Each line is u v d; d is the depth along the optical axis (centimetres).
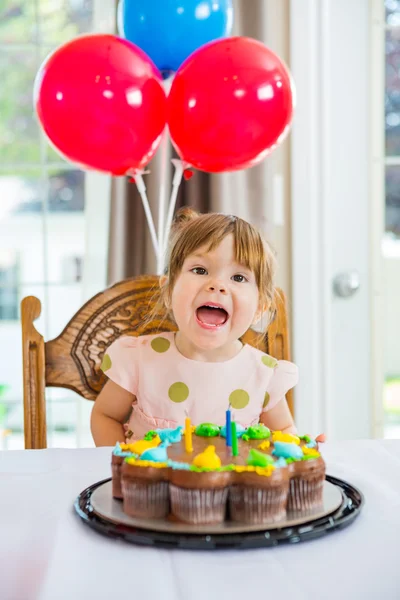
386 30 190
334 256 192
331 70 189
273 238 185
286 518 57
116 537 54
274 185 189
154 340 117
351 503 62
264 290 109
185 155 136
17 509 63
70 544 53
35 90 131
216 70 124
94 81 122
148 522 57
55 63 125
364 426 196
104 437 112
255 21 180
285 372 116
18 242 205
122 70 123
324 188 188
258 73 124
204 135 127
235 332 105
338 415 195
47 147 203
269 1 183
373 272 193
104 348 119
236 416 113
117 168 135
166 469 58
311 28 185
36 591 49
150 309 121
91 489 67
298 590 46
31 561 53
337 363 194
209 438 70
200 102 125
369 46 190
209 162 134
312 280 189
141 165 138
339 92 190
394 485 70
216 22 140
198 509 56
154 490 58
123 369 114
